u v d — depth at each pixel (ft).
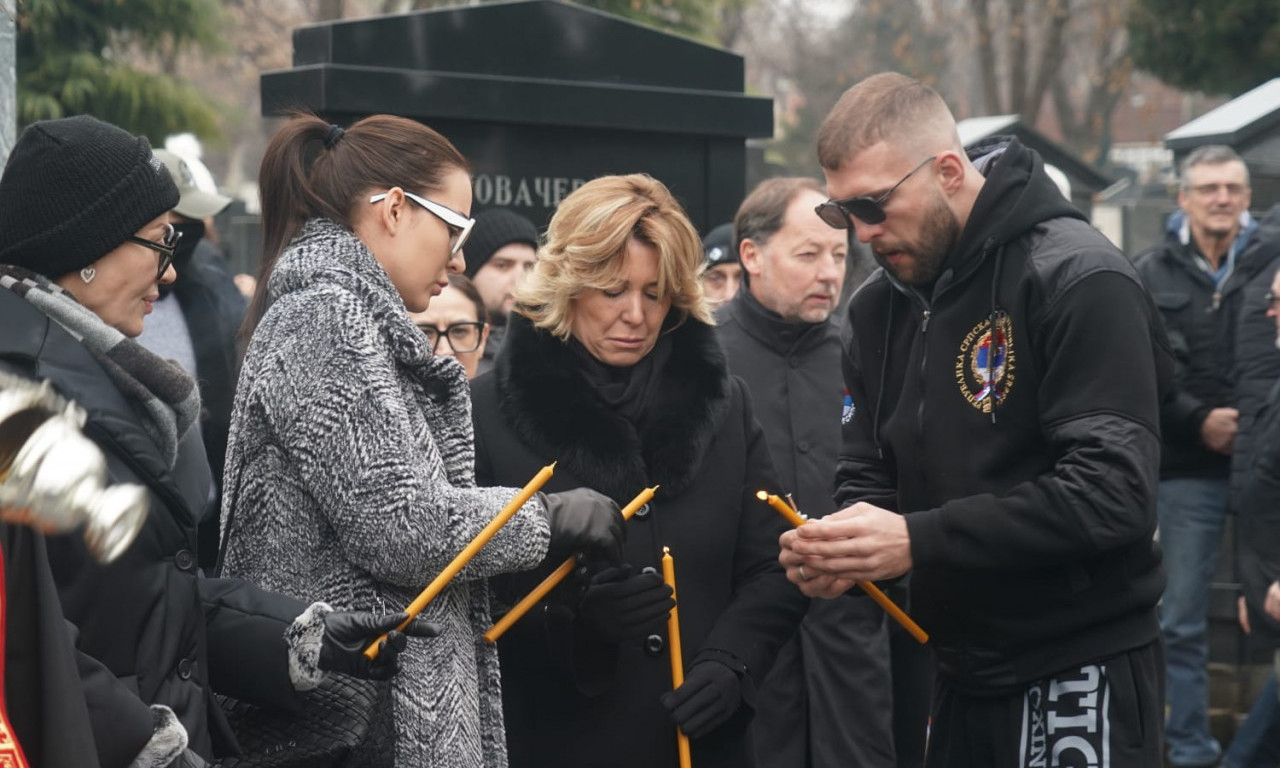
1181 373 18.39
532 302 9.43
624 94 18.38
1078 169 32.22
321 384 7.75
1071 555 8.68
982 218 9.13
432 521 7.64
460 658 8.17
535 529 8.02
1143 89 129.59
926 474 9.45
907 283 9.55
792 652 12.49
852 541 8.85
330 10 63.77
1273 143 23.98
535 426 9.18
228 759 7.97
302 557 7.97
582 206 9.30
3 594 5.21
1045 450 9.07
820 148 9.43
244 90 88.99
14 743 4.91
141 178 7.36
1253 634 15.16
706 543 9.40
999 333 9.09
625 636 8.66
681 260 9.27
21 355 6.65
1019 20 76.38
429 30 17.16
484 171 17.62
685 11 39.37
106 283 7.36
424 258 8.51
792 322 13.56
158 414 7.09
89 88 36.37
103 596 6.66
